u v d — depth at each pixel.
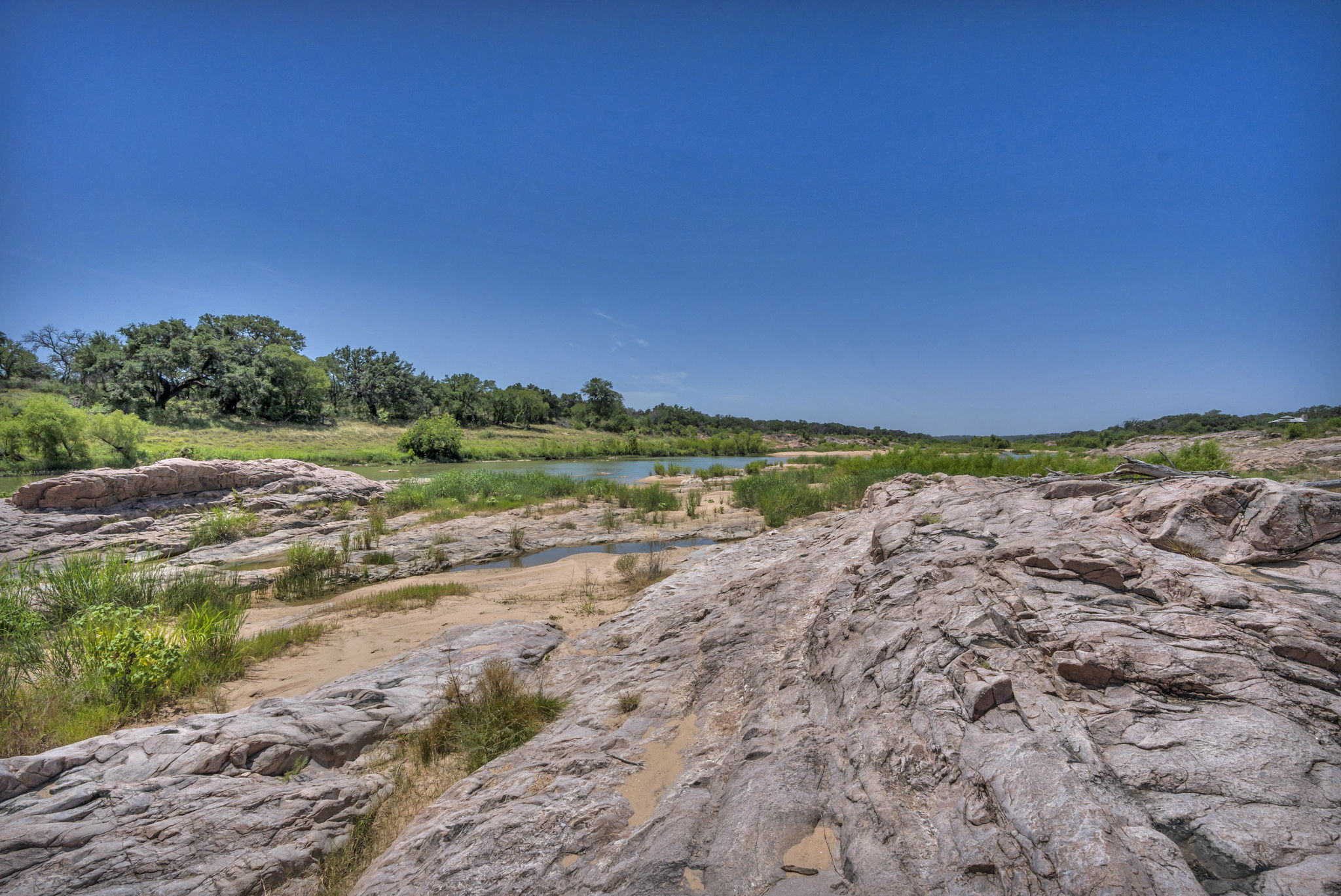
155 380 63.34
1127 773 2.59
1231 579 3.79
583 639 8.61
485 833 3.73
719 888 2.77
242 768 4.70
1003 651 3.73
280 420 69.94
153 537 17.09
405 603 11.06
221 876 3.67
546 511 21.56
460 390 92.81
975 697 3.32
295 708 5.55
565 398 132.62
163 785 4.27
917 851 2.61
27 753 5.25
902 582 5.29
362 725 5.65
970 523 6.24
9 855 3.47
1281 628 3.23
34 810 3.86
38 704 6.00
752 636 6.30
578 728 5.29
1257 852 2.12
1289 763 2.47
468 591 11.99
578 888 3.13
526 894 3.21
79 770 4.31
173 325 71.44
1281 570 3.96
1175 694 3.04
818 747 3.72
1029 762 2.75
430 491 24.66
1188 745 2.67
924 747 3.22
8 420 35.00
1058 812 2.43
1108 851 2.18
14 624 8.07
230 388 65.31
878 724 3.63
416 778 5.10
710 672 5.77
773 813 3.13
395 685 6.70
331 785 4.70
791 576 7.89
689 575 10.80
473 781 4.66
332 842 4.23
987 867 2.37
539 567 14.10
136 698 6.48
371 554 15.06
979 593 4.47
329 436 67.00
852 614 5.27
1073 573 4.32
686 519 19.92
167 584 11.11
